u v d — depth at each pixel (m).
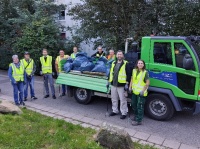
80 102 7.25
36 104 7.10
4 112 5.48
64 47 12.05
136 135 5.00
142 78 5.56
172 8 9.00
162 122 5.90
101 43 10.76
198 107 5.46
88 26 10.81
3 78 11.24
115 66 5.99
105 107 6.96
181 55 5.51
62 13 15.22
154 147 4.49
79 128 5.02
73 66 7.25
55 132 4.59
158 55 5.82
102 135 4.08
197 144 4.76
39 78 11.21
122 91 5.97
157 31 9.77
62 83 7.37
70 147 3.99
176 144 4.66
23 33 11.95
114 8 9.97
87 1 10.46
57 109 6.64
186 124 5.80
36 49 11.30
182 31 9.04
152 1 9.66
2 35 13.56
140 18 9.91
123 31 10.25
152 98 6.01
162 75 5.77
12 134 4.36
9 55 13.36
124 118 6.08
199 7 8.54
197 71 5.34
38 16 12.31
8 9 13.98
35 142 4.09
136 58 6.48
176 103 5.67
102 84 6.47
